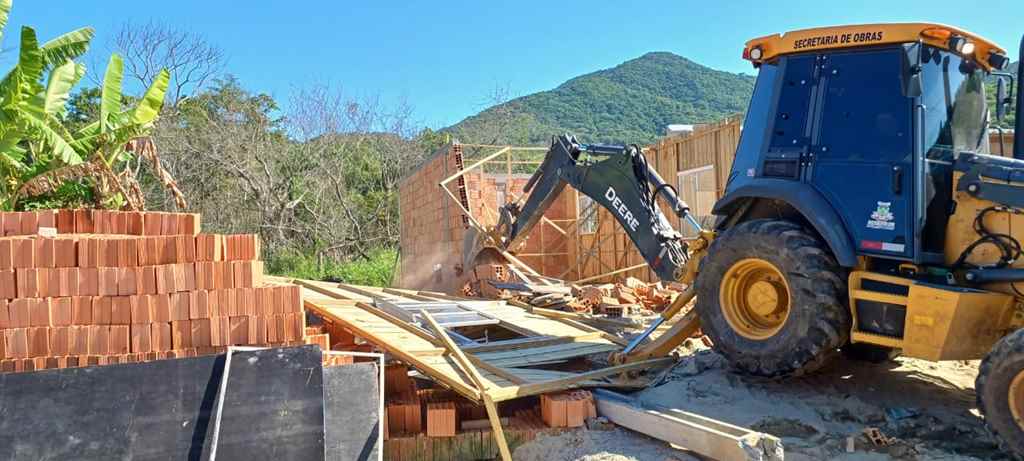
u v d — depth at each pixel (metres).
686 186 12.73
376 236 30.52
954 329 4.48
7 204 8.58
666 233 6.95
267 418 4.00
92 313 5.05
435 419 5.14
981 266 4.71
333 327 7.55
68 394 3.81
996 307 4.56
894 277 4.82
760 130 5.77
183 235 5.40
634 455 4.64
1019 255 4.52
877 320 4.85
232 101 29.94
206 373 4.04
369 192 31.83
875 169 5.00
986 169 4.68
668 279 6.79
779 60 5.68
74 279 5.04
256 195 28.62
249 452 3.91
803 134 5.43
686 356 6.60
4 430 3.67
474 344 6.84
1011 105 5.55
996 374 4.11
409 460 5.10
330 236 28.97
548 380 5.54
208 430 3.92
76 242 5.07
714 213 6.03
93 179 9.01
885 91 5.08
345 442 4.24
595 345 7.17
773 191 5.40
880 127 5.05
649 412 4.93
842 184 5.14
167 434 3.86
